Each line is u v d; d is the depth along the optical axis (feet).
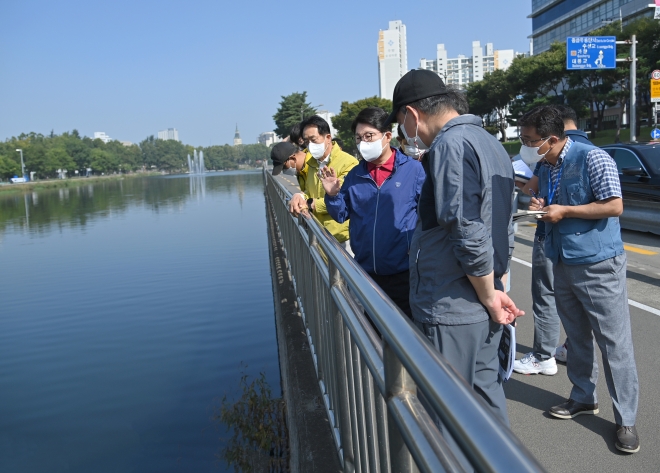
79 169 531.09
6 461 19.79
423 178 11.15
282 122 295.69
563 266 10.61
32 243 84.17
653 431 10.59
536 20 275.80
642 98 155.84
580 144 10.36
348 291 8.05
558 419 11.34
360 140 10.82
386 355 4.75
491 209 7.01
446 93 7.63
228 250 64.75
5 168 391.45
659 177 30.96
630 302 18.79
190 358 29.55
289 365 13.98
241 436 18.61
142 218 115.34
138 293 45.78
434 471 3.62
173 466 17.84
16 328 38.14
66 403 24.82
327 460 9.34
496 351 7.68
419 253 7.65
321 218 14.43
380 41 583.99
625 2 199.41
